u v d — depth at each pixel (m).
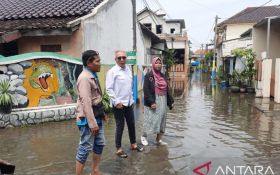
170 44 39.38
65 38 11.15
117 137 6.20
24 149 6.76
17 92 9.20
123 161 5.92
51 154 6.41
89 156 6.20
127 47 16.86
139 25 19.84
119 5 15.19
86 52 4.70
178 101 15.17
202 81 31.41
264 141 7.41
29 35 10.75
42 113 9.34
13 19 12.48
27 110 9.25
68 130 8.48
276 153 6.47
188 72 46.44
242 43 26.36
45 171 5.46
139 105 13.70
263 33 18.19
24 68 9.29
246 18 33.94
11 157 6.22
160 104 6.78
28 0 14.95
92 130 4.50
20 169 5.56
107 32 13.49
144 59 22.11
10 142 7.31
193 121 9.91
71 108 9.98
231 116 10.80
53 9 12.62
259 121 9.84
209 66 52.91
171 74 40.50
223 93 18.81
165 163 5.82
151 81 6.71
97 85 4.76
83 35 11.05
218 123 9.58
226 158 6.13
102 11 12.77
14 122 8.85
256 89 17.34
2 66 8.91
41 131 8.38
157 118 6.77
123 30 16.03
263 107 12.32
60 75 10.09
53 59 9.88
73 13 11.96
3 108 8.69
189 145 7.06
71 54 11.16
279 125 9.20
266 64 15.43
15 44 11.91
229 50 29.11
